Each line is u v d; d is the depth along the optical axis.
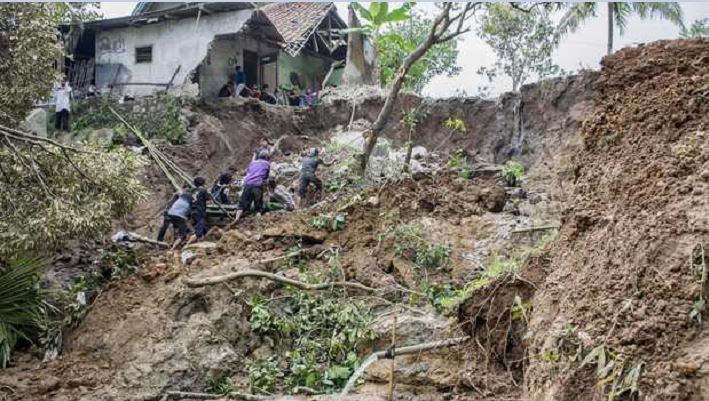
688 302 4.02
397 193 11.10
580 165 5.84
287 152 18.83
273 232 10.80
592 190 5.52
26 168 10.32
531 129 17.19
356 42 21.62
